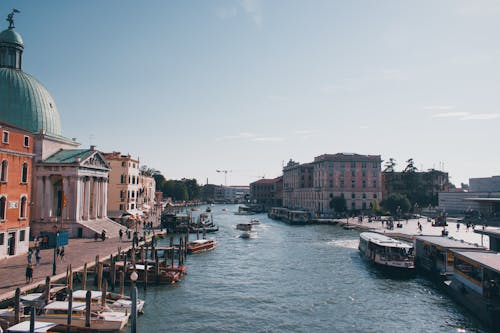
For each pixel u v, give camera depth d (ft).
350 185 424.05
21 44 217.36
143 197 381.81
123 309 95.61
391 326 95.04
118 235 206.69
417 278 141.49
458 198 396.78
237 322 96.58
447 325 95.40
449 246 129.39
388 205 370.73
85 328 83.82
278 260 173.88
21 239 145.59
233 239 246.27
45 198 197.57
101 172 222.89
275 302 112.68
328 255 187.11
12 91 203.31
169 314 101.09
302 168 524.52
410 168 451.53
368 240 168.55
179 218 282.15
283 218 399.24
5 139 136.05
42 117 210.59
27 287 99.14
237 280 136.67
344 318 100.37
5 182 135.95
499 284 95.91
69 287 99.66
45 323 79.66
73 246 166.50
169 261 168.55
